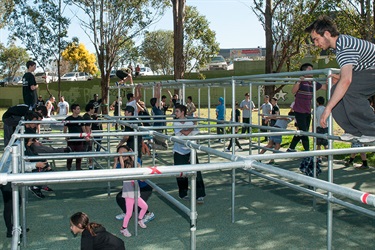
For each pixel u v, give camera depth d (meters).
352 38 3.24
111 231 5.40
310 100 8.88
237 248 4.76
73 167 9.62
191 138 5.36
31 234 5.28
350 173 9.01
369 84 3.25
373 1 13.84
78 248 4.83
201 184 6.63
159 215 6.09
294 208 6.41
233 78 7.81
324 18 3.37
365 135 3.33
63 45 26.98
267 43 19.45
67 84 42.34
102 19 26.62
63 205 6.61
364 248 4.73
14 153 4.02
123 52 29.69
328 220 4.46
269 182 8.26
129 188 5.24
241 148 12.75
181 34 22.23
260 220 5.82
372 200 1.95
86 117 8.85
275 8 19.02
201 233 5.29
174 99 16.77
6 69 56.84
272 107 15.04
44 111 9.25
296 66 20.36
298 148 12.80
